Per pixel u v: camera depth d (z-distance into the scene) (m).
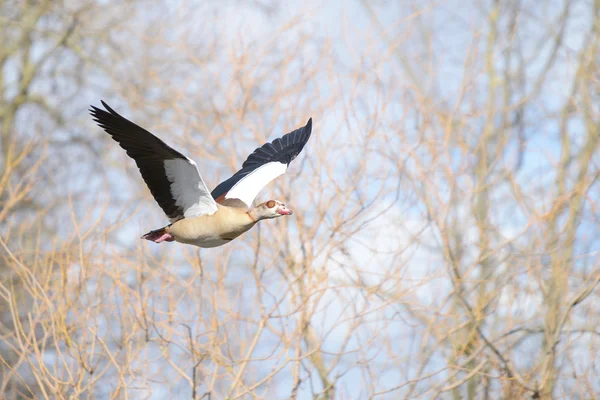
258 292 13.60
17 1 28.17
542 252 15.84
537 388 15.36
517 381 15.48
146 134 10.77
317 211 14.47
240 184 13.21
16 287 17.05
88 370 12.04
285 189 16.00
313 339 14.59
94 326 12.41
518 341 16.91
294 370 13.30
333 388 14.13
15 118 28.16
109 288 13.88
